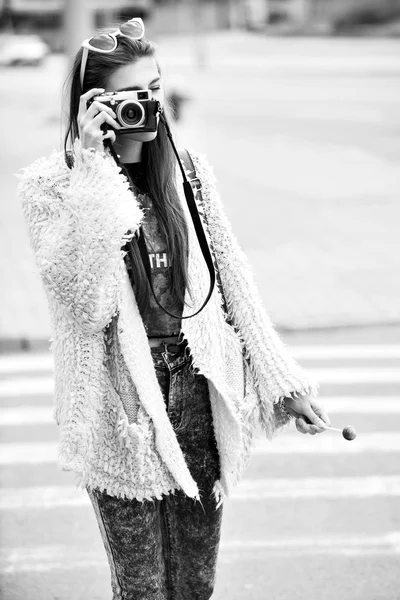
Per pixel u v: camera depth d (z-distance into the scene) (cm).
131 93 311
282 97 3628
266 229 1445
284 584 505
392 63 4925
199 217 330
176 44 7750
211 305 329
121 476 323
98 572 525
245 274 341
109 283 304
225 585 504
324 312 1048
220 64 5519
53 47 7488
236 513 586
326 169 2002
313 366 895
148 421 319
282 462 667
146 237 323
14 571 523
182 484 319
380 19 7038
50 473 659
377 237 1389
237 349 336
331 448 691
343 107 3216
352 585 504
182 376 328
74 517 591
